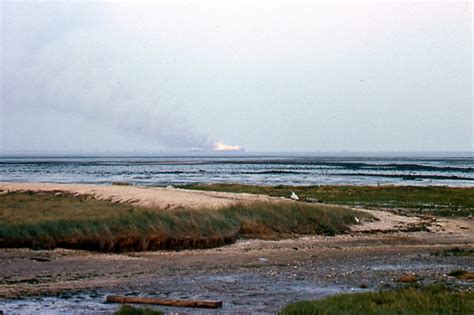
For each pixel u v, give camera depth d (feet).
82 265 102.58
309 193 265.75
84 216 135.13
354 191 275.80
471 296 75.10
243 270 101.19
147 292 82.23
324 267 105.09
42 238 116.37
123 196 188.03
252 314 69.05
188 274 97.04
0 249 111.65
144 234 121.39
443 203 227.81
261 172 584.81
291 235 143.02
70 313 68.80
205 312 70.13
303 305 68.59
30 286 85.40
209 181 393.09
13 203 169.99
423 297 72.95
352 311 65.16
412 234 151.94
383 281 91.40
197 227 129.29
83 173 527.81
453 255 120.37
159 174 520.42
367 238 144.25
